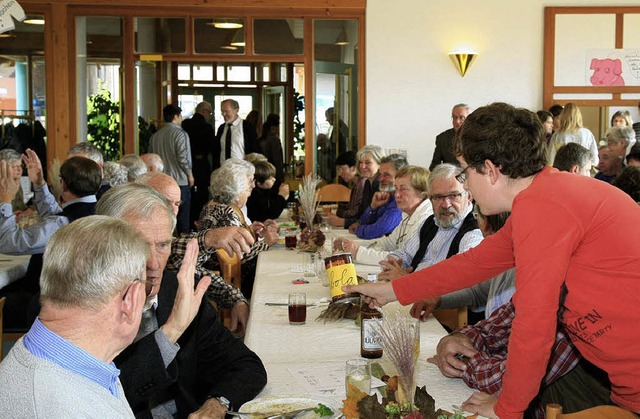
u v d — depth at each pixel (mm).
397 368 1725
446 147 8211
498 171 1837
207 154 9289
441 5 8930
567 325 1874
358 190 6629
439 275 2299
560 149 5082
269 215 6758
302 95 9164
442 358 2199
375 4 8930
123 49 8859
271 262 4289
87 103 8898
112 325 1366
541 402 2053
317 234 4703
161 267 2098
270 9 8883
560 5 8914
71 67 8820
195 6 8828
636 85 8977
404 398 1717
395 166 5340
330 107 9055
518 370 1720
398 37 8969
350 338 2609
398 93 9023
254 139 9289
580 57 8969
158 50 8875
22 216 4840
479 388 2066
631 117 9000
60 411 1263
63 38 8773
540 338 1692
